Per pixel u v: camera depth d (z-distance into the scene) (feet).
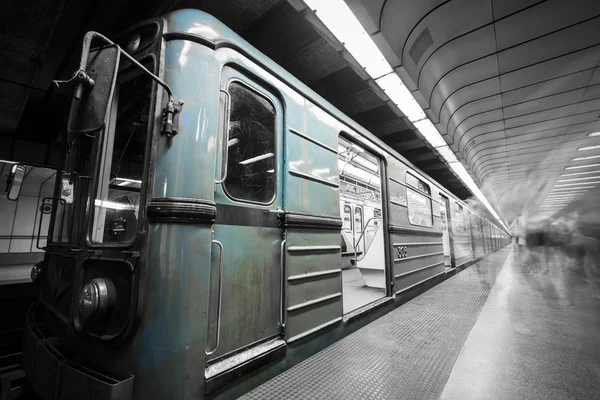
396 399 6.02
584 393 6.51
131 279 5.16
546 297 16.38
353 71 13.42
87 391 4.81
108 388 4.54
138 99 6.86
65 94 13.05
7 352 10.92
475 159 28.04
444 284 20.11
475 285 19.74
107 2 8.50
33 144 16.21
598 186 46.93
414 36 11.09
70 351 6.30
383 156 13.70
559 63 13.84
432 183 21.11
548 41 12.40
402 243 14.61
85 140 8.16
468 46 12.60
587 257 37.14
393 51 10.90
